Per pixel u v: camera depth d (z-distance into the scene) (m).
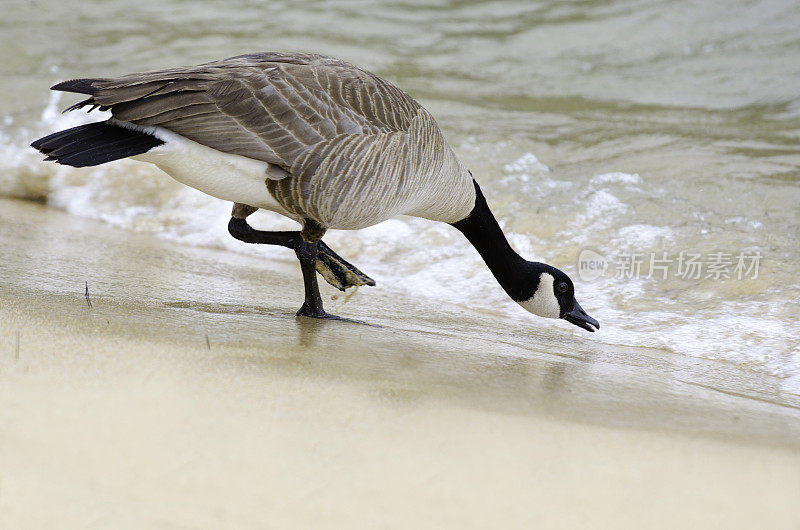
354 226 9.35
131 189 15.50
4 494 4.76
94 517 4.66
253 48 20.81
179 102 8.02
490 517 5.02
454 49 21.27
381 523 4.87
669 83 19.34
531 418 6.55
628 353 9.84
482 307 11.78
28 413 5.64
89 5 24.08
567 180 14.94
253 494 5.02
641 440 6.33
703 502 5.42
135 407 5.91
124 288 9.97
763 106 18.03
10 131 17.00
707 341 10.16
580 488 5.45
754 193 14.10
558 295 10.52
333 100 8.59
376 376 7.19
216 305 9.79
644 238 12.84
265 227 14.14
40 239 12.48
